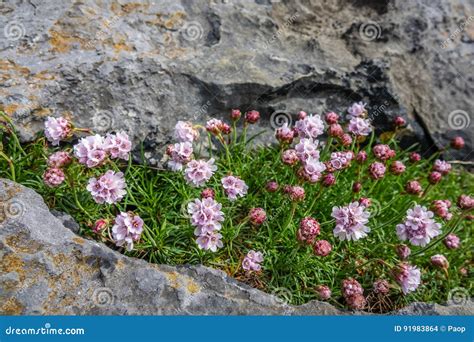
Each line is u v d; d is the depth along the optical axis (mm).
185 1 663
